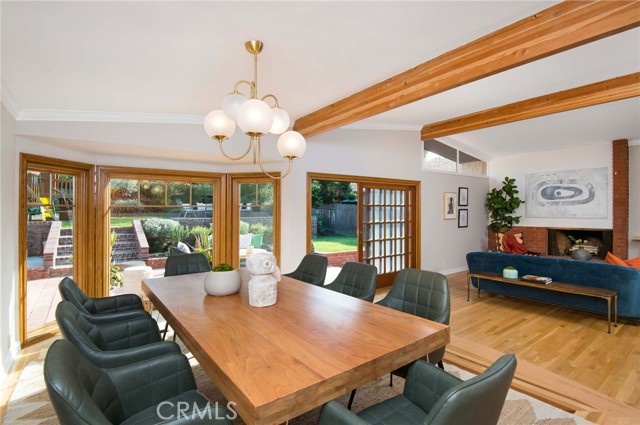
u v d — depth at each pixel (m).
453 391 0.93
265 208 4.65
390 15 1.86
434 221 6.26
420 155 6.02
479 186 7.30
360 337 1.55
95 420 0.91
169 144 3.59
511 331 3.47
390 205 5.71
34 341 3.17
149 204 4.27
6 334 2.67
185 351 3.02
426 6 1.80
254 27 1.89
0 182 2.56
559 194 6.70
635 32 2.54
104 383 1.31
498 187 7.56
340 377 1.22
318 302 2.14
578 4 1.85
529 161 7.11
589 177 6.34
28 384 2.42
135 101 3.03
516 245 6.50
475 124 4.88
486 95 4.01
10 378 2.51
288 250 4.45
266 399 1.05
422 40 2.20
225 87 2.80
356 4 1.73
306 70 2.56
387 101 2.86
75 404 0.90
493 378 0.98
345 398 2.23
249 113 1.72
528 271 4.27
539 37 1.99
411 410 1.43
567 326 3.62
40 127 3.04
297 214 4.49
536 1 1.87
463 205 6.88
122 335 2.08
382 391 2.31
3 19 1.67
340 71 2.61
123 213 4.11
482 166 7.48
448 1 1.77
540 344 3.13
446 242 6.50
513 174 7.33
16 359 2.81
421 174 6.03
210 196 4.65
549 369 2.63
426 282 2.25
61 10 1.62
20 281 3.00
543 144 6.51
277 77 2.67
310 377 1.19
